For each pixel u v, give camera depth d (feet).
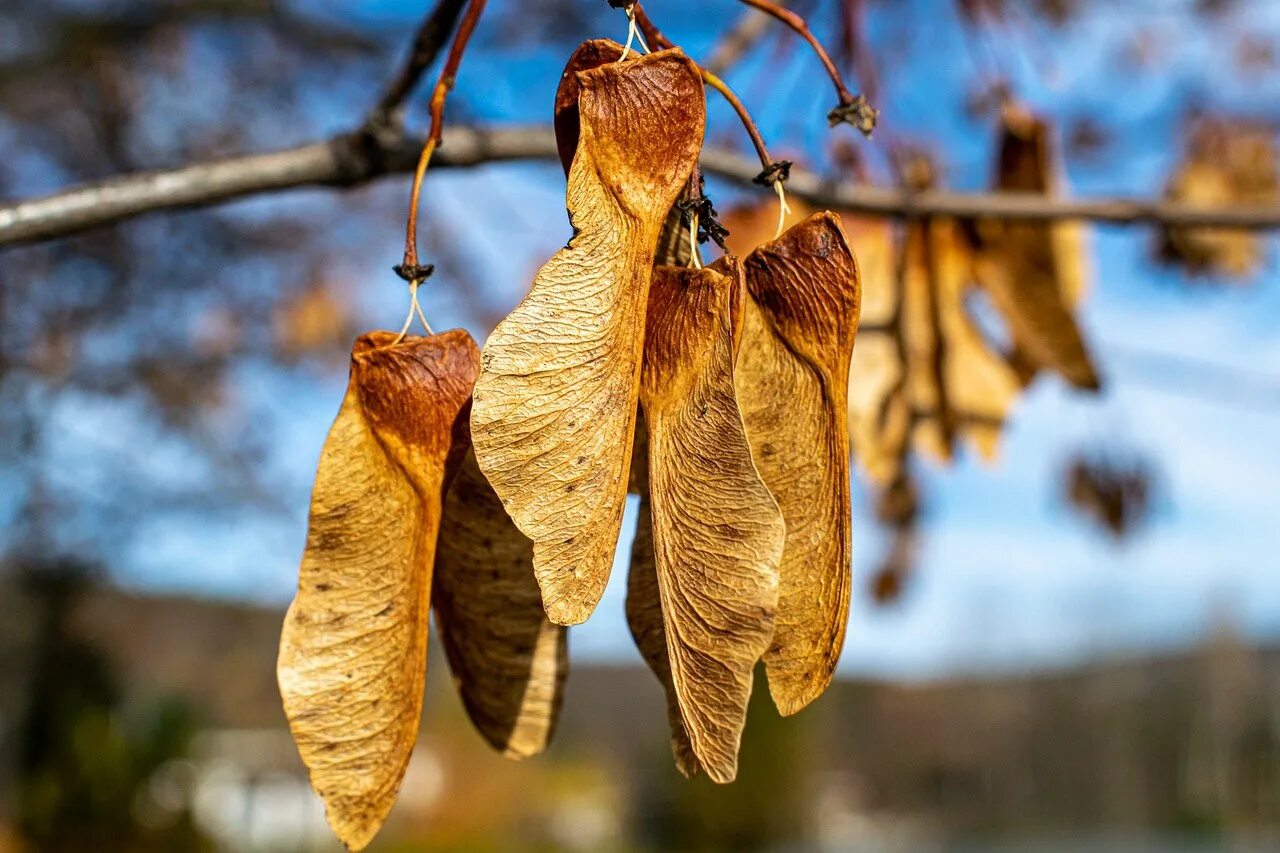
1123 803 16.55
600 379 0.40
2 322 2.52
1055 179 0.90
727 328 0.40
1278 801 15.42
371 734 0.44
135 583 3.90
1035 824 16.70
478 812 11.28
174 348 2.65
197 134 2.40
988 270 0.88
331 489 0.44
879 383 0.87
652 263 0.41
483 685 0.49
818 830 11.27
